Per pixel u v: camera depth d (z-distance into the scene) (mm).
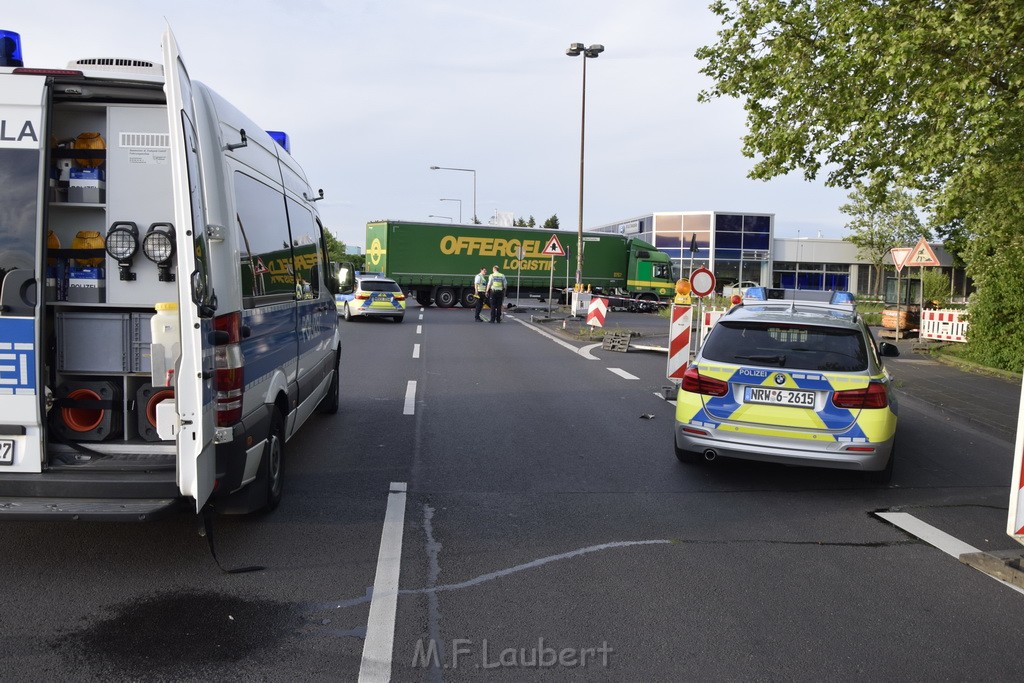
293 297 6289
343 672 3352
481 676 3350
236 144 4773
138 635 3639
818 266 59531
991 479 7043
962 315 19547
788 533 5387
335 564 4594
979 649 3693
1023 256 14758
